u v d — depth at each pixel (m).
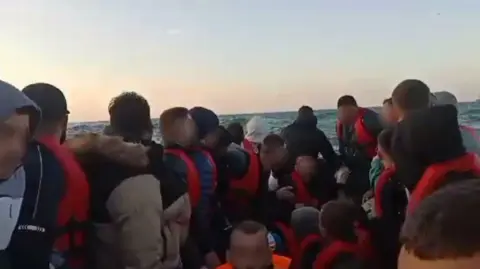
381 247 3.01
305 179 5.62
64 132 2.72
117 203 2.60
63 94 2.61
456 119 2.62
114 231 2.60
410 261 0.95
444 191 0.99
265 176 4.74
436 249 0.91
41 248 2.14
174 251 2.96
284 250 4.32
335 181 5.85
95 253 2.57
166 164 3.35
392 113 3.88
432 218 0.94
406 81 3.48
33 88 2.51
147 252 2.62
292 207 4.94
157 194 2.71
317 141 6.41
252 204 4.56
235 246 3.30
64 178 2.29
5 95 2.00
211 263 3.73
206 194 3.74
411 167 2.66
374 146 5.71
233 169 4.42
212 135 4.37
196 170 3.61
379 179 3.22
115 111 3.08
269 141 5.16
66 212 2.33
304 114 6.53
